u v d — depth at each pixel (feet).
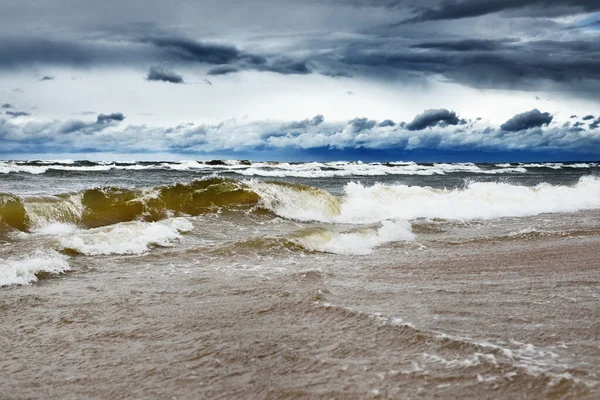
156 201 48.47
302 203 51.42
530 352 14.43
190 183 51.98
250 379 13.33
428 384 12.63
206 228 41.47
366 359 14.29
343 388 12.60
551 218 48.39
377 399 12.00
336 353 14.82
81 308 20.06
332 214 51.44
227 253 31.24
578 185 70.59
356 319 17.65
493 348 14.65
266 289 22.38
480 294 21.25
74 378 13.83
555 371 13.06
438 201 55.16
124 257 30.30
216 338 16.39
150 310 19.69
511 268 26.71
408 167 183.21
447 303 19.79
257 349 15.31
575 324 17.03
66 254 30.35
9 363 14.94
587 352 14.43
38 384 13.52
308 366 13.98
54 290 22.89
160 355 15.19
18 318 18.97
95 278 25.26
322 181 115.85
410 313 18.38
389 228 39.24
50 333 17.37
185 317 18.69
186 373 13.87
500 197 58.34
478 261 28.78
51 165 146.82
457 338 15.48
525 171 197.06
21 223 40.01
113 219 45.19
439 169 182.29
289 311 19.01
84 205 45.50
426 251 32.63
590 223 44.09
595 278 24.06
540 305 19.40
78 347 16.07
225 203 49.65
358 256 31.27
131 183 94.38
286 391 12.57
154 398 12.55
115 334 17.12
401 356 14.42
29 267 26.02
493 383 12.51
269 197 51.03
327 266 27.99
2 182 88.43
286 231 42.16
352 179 125.90
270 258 30.25
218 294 21.83
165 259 29.86
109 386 13.29
